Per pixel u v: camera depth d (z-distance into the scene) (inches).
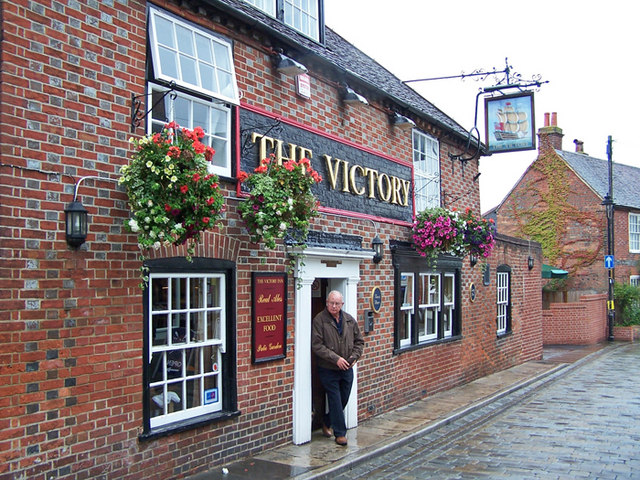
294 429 291.4
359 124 362.9
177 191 200.5
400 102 394.3
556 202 1027.9
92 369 201.8
